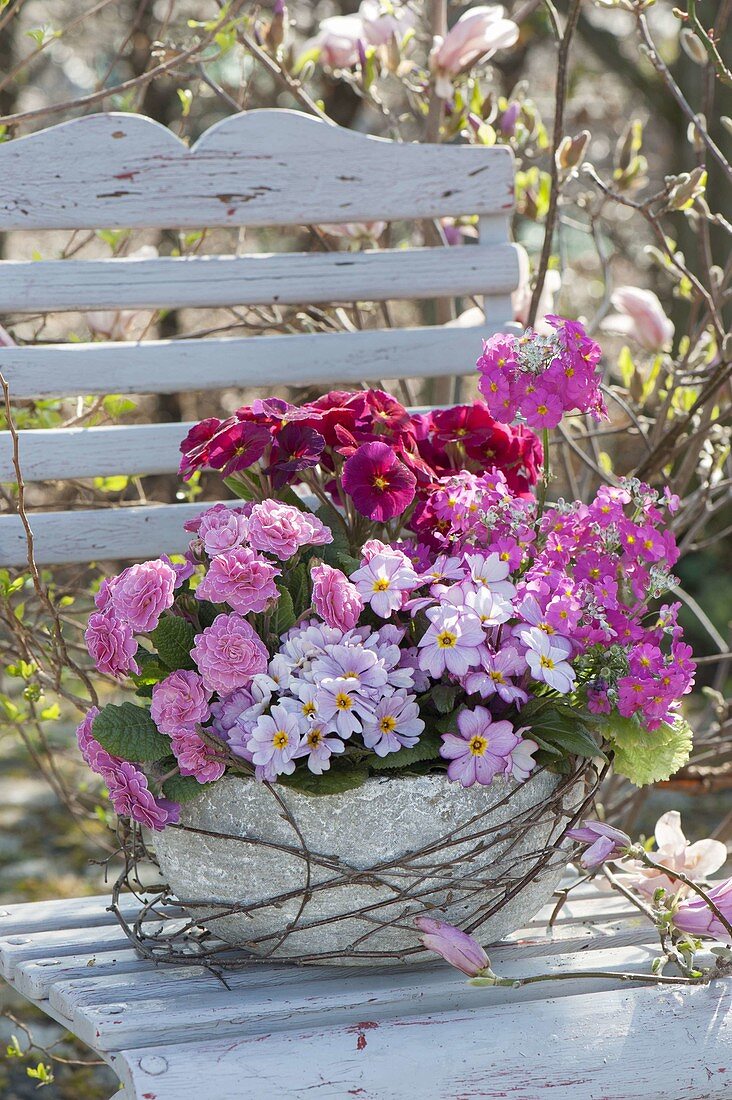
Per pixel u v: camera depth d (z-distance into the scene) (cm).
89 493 277
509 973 204
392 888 197
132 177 235
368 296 243
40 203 233
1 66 709
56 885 402
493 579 202
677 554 206
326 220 241
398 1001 200
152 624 198
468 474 208
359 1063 192
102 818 262
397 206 242
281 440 207
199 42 247
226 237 691
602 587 202
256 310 287
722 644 309
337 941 199
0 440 233
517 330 246
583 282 801
